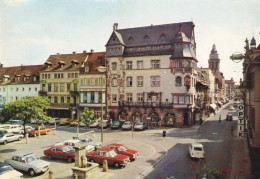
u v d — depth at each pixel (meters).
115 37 46.59
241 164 19.72
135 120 45.03
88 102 49.06
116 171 18.20
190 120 42.12
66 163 20.47
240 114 21.62
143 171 18.20
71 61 51.94
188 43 42.56
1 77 63.97
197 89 47.81
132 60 45.41
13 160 18.41
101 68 25.81
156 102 42.97
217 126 42.84
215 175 13.92
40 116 29.95
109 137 32.97
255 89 17.62
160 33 45.88
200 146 21.44
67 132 37.53
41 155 23.06
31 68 61.62
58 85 53.41
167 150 25.03
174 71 42.16
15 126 40.06
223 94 122.19
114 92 46.69
